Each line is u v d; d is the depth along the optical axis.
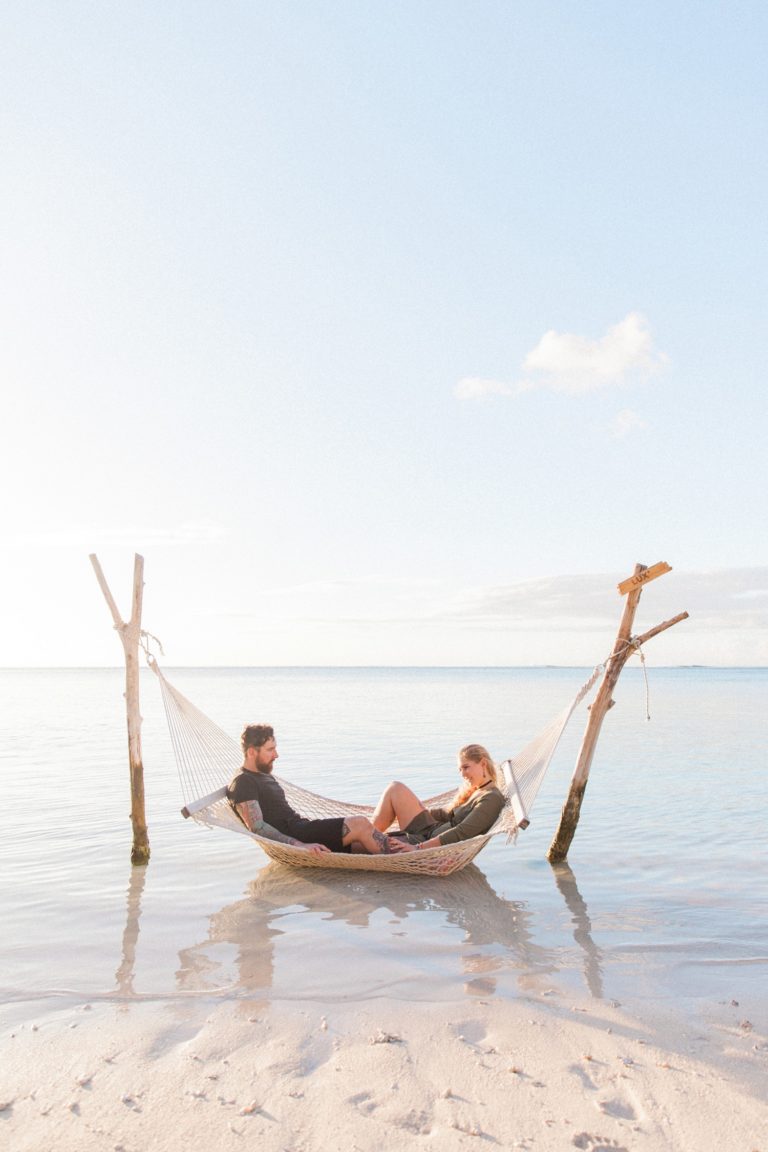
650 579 7.48
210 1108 3.09
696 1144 2.86
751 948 5.07
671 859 7.61
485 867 7.35
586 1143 2.86
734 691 55.81
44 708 33.84
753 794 11.33
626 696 46.38
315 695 48.34
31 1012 4.01
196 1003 4.12
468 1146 2.84
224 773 7.48
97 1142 2.87
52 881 6.72
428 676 147.12
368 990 4.30
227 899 6.21
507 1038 3.70
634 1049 3.59
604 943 5.17
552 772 13.68
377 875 6.97
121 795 10.98
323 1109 3.08
